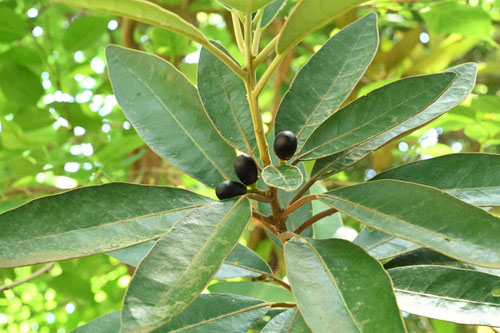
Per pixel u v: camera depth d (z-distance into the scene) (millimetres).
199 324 377
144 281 304
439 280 380
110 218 348
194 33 321
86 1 297
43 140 771
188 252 317
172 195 362
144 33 1113
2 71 791
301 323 342
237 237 325
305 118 403
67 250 335
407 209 334
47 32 881
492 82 1285
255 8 321
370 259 313
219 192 361
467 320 363
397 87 374
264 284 535
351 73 411
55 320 1327
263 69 1054
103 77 1070
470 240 317
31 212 338
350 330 292
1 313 1396
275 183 330
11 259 328
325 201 352
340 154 401
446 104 390
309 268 320
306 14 312
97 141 829
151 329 291
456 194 377
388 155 994
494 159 379
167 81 419
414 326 958
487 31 794
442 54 1022
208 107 396
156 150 404
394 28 1221
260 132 347
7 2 943
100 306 1021
